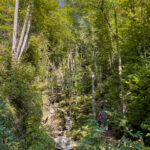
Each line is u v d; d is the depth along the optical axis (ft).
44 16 32.73
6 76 14.43
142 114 21.91
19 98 15.61
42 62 37.55
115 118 21.89
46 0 29.68
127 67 26.58
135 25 29.48
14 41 19.93
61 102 43.70
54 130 29.63
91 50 31.76
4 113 11.81
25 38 23.04
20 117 14.60
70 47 44.42
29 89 17.72
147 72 20.99
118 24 32.07
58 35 41.73
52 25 37.35
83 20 29.63
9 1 29.01
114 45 36.01
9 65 15.62
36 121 16.70
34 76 20.57
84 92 50.70
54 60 49.96
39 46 36.29
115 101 26.18
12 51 17.95
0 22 28.35
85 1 25.79
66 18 33.30
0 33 27.32
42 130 16.24
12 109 13.33
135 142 3.61
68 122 34.71
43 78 38.27
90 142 3.60
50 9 33.19
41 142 14.57
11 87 14.17
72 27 36.45
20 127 13.76
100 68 39.55
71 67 48.08
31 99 17.49
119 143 3.59
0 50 15.28
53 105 40.24
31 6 27.14
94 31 29.07
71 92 44.78
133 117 22.35
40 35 36.58
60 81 48.73
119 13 29.09
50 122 31.24
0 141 7.68
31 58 34.96
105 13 26.12
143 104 22.11
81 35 30.91
